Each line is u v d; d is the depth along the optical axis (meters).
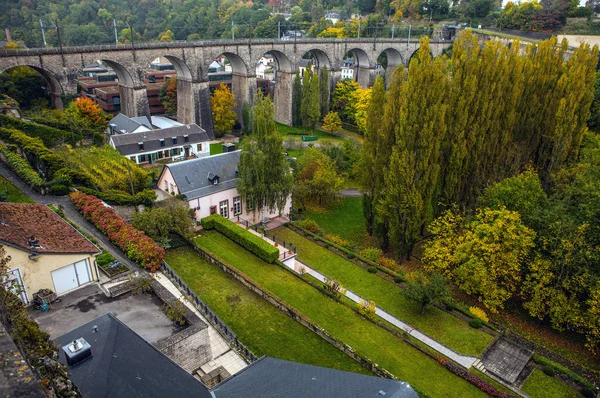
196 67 91.12
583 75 48.44
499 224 37.25
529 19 126.88
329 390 16.95
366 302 36.91
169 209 41.88
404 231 46.66
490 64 44.62
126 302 27.47
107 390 15.42
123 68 82.19
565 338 36.84
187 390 17.30
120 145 70.88
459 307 38.03
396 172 44.94
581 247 36.03
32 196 45.53
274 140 48.31
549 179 49.31
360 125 100.12
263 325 31.83
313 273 42.59
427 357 31.02
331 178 61.56
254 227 50.66
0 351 7.93
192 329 24.64
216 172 50.44
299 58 107.31
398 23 160.75
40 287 27.61
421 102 42.31
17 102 86.12
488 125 46.03
